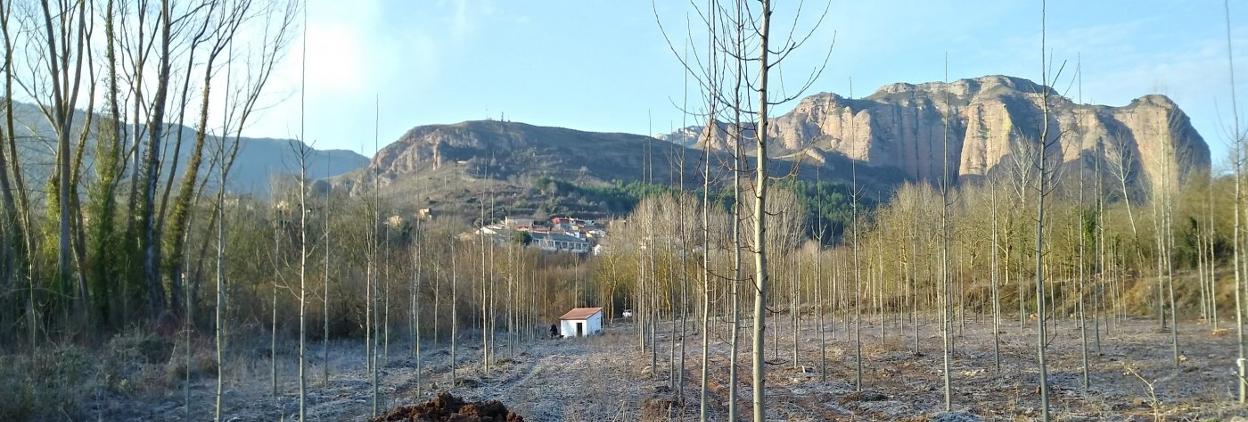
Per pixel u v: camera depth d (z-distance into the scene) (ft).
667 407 51.44
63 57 75.77
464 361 92.99
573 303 180.34
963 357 76.74
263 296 100.73
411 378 74.02
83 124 84.99
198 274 87.66
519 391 62.49
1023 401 50.21
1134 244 120.37
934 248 87.20
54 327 68.44
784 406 53.31
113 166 81.87
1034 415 45.21
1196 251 120.88
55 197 78.43
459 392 63.36
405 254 114.11
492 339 88.28
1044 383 38.96
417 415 37.19
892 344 88.43
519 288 120.06
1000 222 98.02
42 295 70.28
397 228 116.88
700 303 83.56
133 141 87.61
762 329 24.52
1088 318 121.29
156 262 84.64
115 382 58.18
